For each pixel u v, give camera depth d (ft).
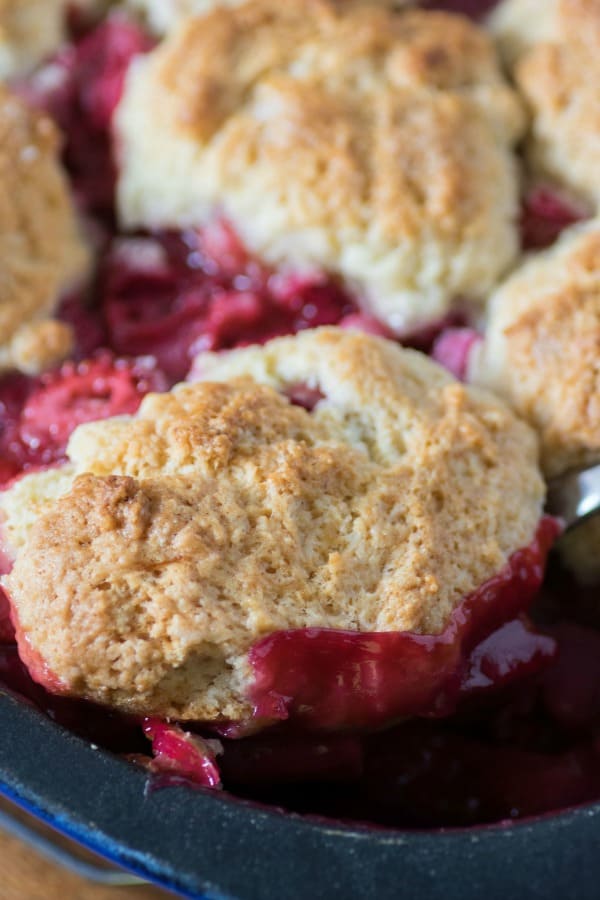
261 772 0.92
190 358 1.07
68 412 1.02
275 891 0.83
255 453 0.92
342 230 1.05
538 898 0.83
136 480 0.90
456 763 0.97
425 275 1.05
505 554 0.94
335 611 0.90
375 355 0.97
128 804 0.85
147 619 0.88
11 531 0.93
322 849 0.84
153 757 0.89
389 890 0.83
